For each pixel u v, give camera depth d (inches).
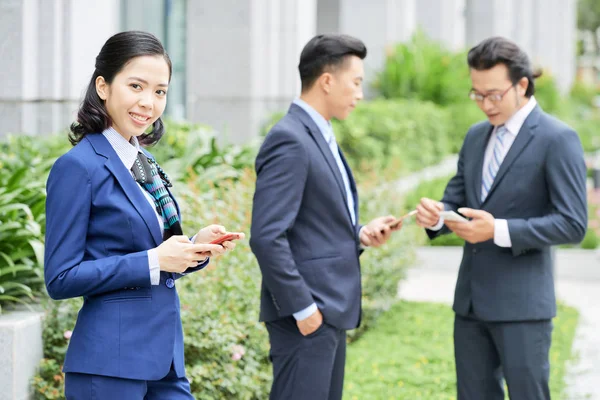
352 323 152.6
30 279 186.4
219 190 265.0
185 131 327.6
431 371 253.0
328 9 892.6
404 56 728.3
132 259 115.5
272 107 456.4
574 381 254.4
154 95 120.7
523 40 1208.8
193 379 182.9
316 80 154.4
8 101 278.4
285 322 150.9
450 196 179.8
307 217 150.3
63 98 291.1
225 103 434.3
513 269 163.0
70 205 115.9
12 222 181.0
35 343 169.8
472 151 172.6
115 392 116.6
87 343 117.0
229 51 431.8
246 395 192.7
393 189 339.0
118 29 462.9
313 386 149.2
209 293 199.3
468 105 711.1
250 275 218.7
